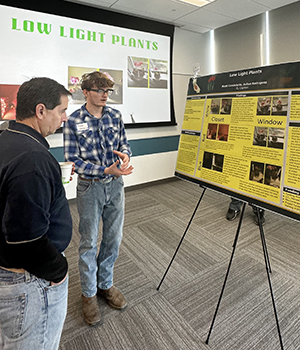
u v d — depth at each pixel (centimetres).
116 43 336
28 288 76
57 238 84
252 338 147
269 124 133
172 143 436
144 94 376
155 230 274
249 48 375
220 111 161
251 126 142
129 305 170
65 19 294
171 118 414
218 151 160
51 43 290
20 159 68
